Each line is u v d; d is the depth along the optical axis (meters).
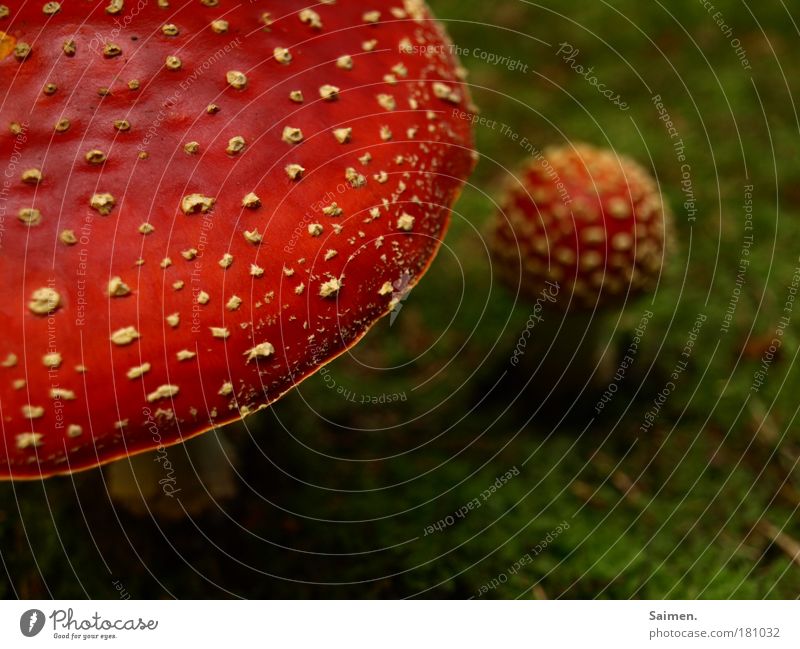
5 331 0.45
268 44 0.47
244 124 0.46
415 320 0.58
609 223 0.52
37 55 0.46
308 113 0.47
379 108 0.47
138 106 0.46
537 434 0.55
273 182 0.46
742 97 0.64
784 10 0.67
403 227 0.47
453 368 0.57
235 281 0.46
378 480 0.54
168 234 0.46
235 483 0.53
